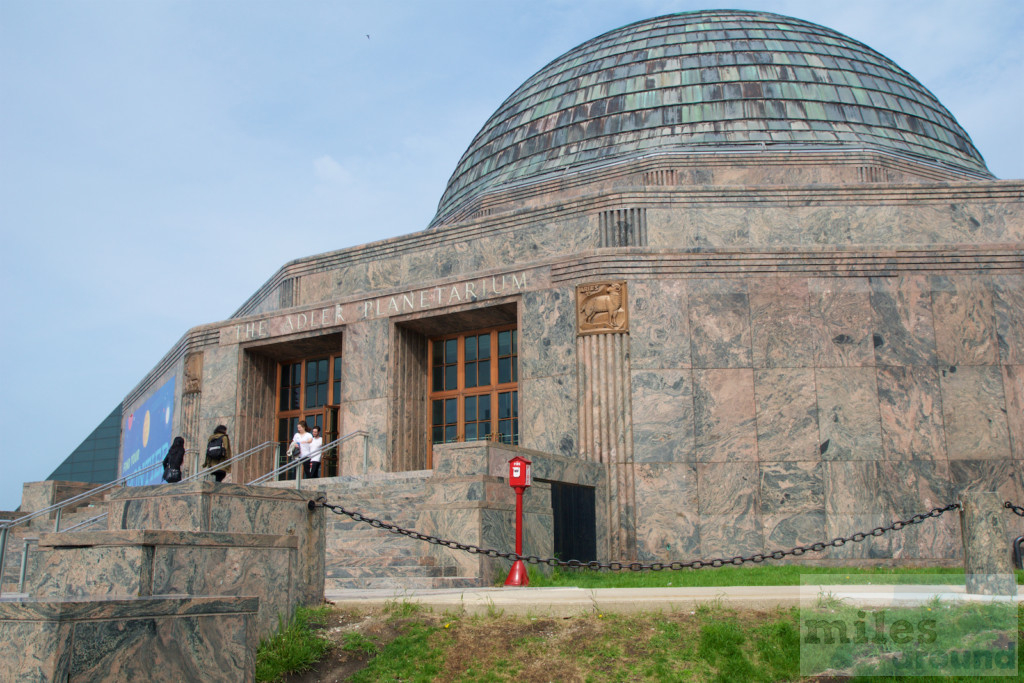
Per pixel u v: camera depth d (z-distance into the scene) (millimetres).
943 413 17297
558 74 32094
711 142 26984
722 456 17219
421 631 8562
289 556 8734
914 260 17938
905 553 16656
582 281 18391
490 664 8000
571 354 18188
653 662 7930
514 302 19203
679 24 31797
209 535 7992
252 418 23141
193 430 23344
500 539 12859
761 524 16906
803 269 17953
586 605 8883
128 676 6234
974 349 17531
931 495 16938
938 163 27172
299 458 19328
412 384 21047
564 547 15484
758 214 20594
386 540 13773
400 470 20344
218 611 6902
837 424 17266
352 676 7844
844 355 17562
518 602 8961
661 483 17141
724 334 17719
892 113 28672
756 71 28906
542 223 21500
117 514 9133
